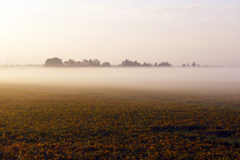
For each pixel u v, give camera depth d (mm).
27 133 14438
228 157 11125
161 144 12844
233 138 14797
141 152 11578
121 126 16672
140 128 16438
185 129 16703
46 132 14602
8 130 14891
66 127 15953
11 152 11125
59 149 11727
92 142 12977
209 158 11070
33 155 10844
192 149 12242
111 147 12211
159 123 17922
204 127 17125
